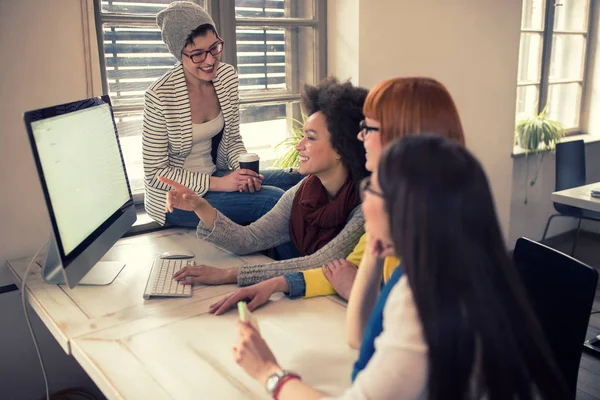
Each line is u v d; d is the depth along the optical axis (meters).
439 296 0.68
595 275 1.27
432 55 3.27
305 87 1.74
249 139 2.94
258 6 2.81
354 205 1.70
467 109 3.54
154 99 2.14
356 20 2.89
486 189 0.71
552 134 4.03
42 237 2.20
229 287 1.61
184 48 2.10
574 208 3.60
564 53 4.39
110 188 1.72
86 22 2.19
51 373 2.28
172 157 2.29
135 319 1.41
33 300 1.58
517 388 0.70
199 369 1.16
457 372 0.69
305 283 1.51
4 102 2.05
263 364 0.99
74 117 1.53
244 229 1.89
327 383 1.09
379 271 1.14
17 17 2.04
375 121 1.09
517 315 0.70
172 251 1.93
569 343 1.32
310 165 1.69
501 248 0.71
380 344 0.79
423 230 0.69
